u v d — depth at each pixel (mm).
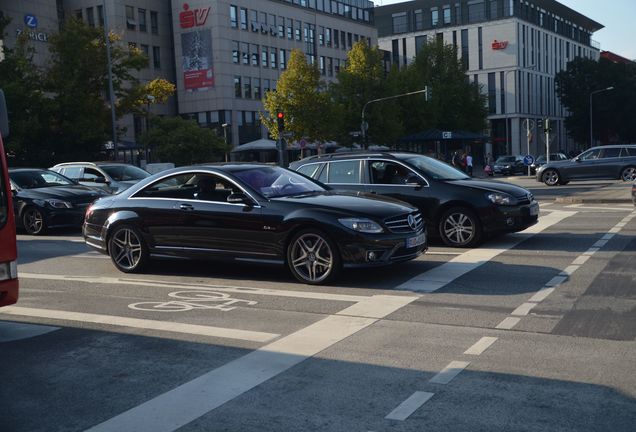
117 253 9930
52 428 4363
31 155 33312
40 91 33812
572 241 11352
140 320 6973
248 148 49312
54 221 15445
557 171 28500
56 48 35000
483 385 4805
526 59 86125
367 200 8797
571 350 5504
